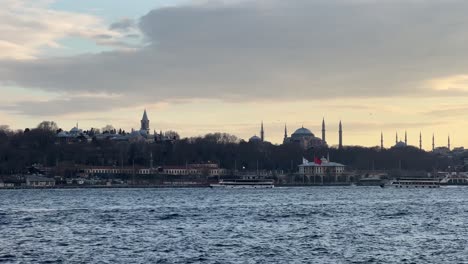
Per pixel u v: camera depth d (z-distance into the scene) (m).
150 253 133.75
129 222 199.25
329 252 134.62
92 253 133.75
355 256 129.75
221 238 156.88
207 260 126.12
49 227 183.50
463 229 174.62
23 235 163.38
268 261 124.94
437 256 129.62
